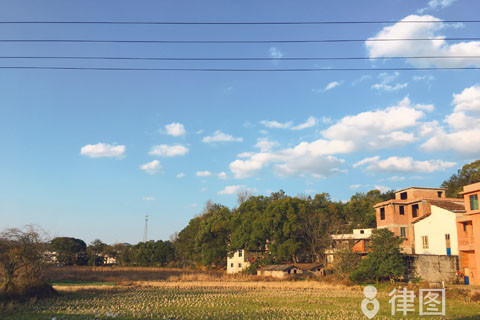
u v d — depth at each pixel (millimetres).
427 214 57250
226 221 93250
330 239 74688
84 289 46219
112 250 126188
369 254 53750
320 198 98125
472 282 46844
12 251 34594
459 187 85125
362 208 92750
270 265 75938
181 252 116312
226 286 53812
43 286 37188
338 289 50312
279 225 77188
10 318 26453
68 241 112375
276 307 32969
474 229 45594
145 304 33719
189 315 28172
